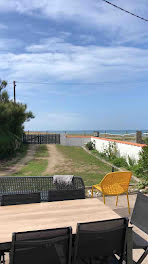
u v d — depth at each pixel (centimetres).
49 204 345
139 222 344
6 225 273
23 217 296
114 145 1470
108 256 282
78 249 253
